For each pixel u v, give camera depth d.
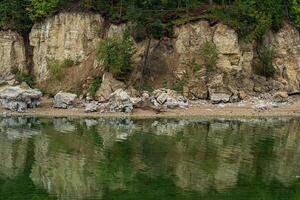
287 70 98.94
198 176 45.66
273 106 88.00
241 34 96.56
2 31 100.69
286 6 102.69
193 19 96.00
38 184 42.41
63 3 98.62
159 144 58.94
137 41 95.69
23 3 101.75
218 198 39.22
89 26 97.56
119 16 96.94
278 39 100.31
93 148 56.28
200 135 64.94
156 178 44.75
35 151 54.44
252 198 39.56
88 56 96.56
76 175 45.22
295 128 71.56
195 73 92.44
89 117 78.50
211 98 89.62
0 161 49.78
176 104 84.50
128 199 38.41
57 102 84.75
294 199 39.44
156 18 96.25
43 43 99.69
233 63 94.75
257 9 98.94
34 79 98.62
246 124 74.25
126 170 47.25
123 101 82.00
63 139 61.09
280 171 48.00
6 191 40.12
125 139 61.53
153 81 92.62
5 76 99.06
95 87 89.94
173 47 95.25
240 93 91.50
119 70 89.94
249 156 53.75
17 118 76.69
